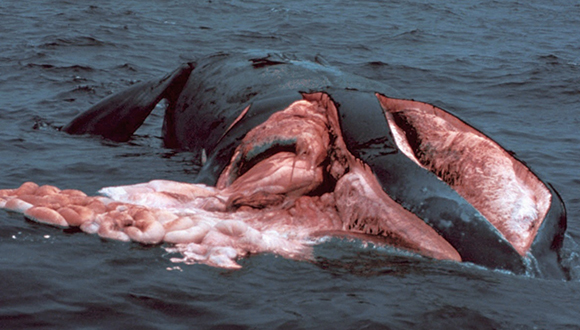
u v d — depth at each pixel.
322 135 12.24
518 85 25.11
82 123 16.34
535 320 8.09
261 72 14.68
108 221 9.57
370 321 7.70
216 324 7.48
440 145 11.95
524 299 8.68
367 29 36.53
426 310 8.10
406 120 12.46
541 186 11.04
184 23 35.19
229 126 13.56
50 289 7.84
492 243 9.83
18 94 19.86
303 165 11.87
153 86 16.09
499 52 32.09
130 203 11.16
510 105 22.59
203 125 14.76
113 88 21.12
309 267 9.25
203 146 14.48
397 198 10.59
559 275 9.68
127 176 13.37
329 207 11.60
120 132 16.06
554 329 7.90
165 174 13.64
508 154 11.49
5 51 25.50
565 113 21.81
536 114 21.61
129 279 8.30
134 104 16.03
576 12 49.00
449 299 8.48
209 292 8.18
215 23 35.94
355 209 11.16
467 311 8.17
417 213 10.38
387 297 8.40
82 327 7.20
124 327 7.28
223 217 11.20
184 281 8.40
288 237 10.65
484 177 11.22
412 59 29.47
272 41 31.86
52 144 15.27
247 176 12.14
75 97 19.80
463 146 11.72
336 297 8.30
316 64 15.03
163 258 8.99
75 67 23.53
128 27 32.34
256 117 12.79
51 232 9.45
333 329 7.50
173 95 16.39
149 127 17.94
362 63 27.91
